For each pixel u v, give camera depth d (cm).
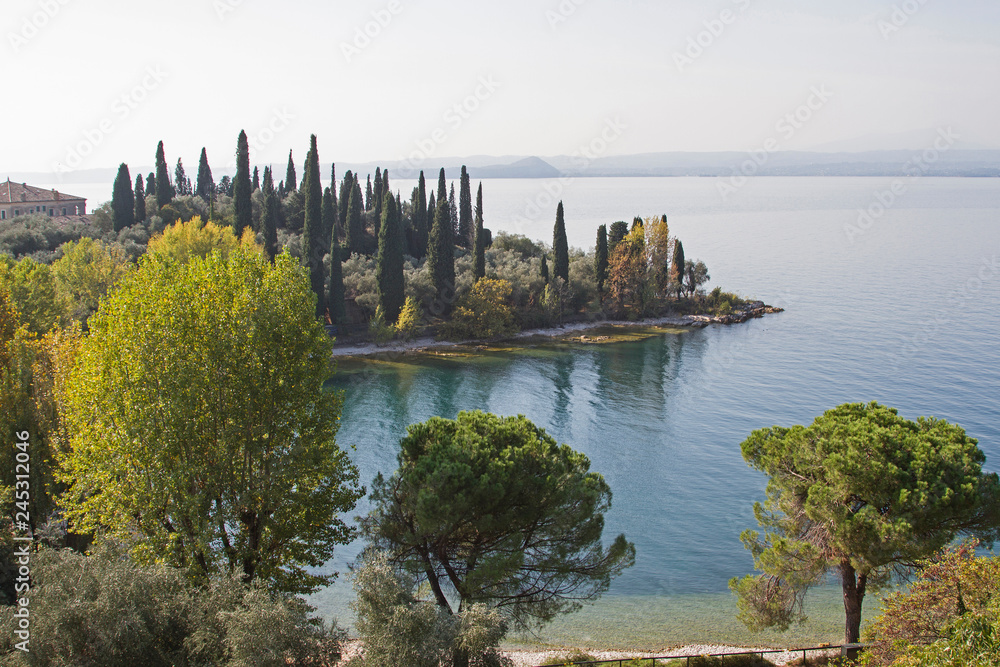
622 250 12050
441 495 2012
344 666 1752
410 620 1659
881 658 1912
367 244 12012
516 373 8606
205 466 2161
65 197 14250
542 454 2275
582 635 3152
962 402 7262
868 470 2003
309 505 2308
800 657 2597
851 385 7981
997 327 11062
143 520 2203
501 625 1772
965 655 1548
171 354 2158
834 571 2450
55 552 1736
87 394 2181
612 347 10119
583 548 2291
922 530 1994
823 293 14450
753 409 7156
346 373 8444
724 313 12156
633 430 6488
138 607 1623
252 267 2372
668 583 3712
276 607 1623
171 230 8938
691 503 4831
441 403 7275
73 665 1480
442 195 12838
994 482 2041
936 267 17800
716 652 2867
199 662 1588
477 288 10462
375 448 5862
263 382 2281
